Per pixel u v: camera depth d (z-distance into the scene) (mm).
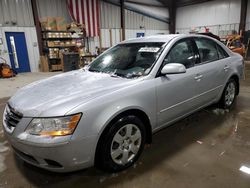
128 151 2020
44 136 1604
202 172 1963
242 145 2406
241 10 12844
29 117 1686
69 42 10773
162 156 2240
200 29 15453
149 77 2166
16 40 10062
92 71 2689
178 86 2383
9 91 6070
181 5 16172
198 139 2578
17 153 1900
